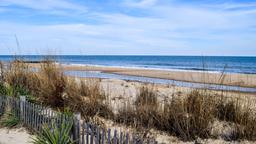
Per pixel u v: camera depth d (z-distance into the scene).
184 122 5.02
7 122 5.52
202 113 5.09
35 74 7.71
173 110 5.37
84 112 5.88
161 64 44.78
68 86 6.68
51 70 6.98
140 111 5.66
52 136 4.11
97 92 6.59
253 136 5.00
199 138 4.96
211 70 26.86
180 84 13.30
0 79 7.91
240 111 5.56
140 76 18.45
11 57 8.38
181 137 4.96
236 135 5.04
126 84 11.55
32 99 6.44
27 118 5.41
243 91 10.97
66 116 4.34
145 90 7.15
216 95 6.24
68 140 4.14
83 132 4.06
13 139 4.83
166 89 9.80
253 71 25.98
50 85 6.67
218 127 5.39
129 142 3.42
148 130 4.65
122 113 5.81
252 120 5.14
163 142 4.75
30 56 9.41
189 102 5.59
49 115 4.71
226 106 6.00
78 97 6.34
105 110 6.06
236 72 24.02
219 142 4.82
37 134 4.95
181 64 44.50
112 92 9.06
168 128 5.24
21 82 7.61
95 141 3.86
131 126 5.23
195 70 26.33
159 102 6.52
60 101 6.56
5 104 6.13
